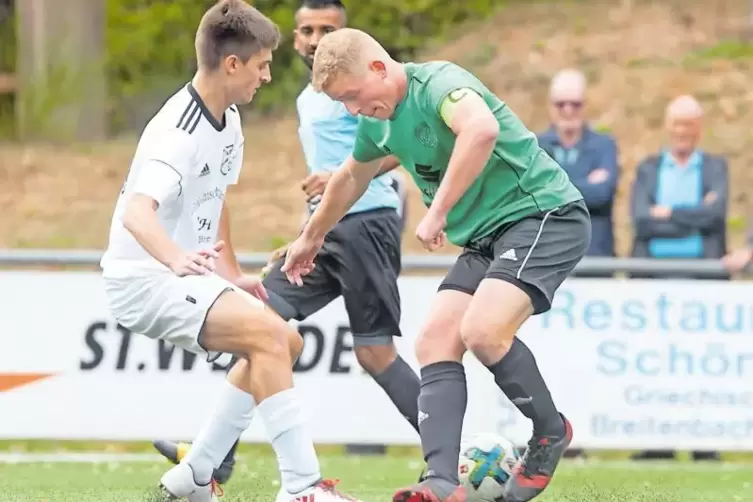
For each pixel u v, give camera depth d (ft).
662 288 84.17
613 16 167.94
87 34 160.04
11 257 84.53
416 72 51.55
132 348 84.48
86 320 84.53
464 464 56.75
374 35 166.40
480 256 54.39
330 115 66.54
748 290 83.97
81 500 65.21
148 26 173.27
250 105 167.53
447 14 170.40
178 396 84.43
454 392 52.80
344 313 84.12
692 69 155.84
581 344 84.48
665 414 84.38
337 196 57.21
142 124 173.17
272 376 51.44
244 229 136.77
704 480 75.61
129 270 52.54
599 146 94.02
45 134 158.92
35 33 159.12
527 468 54.75
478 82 52.29
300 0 167.84
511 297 51.37
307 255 59.31
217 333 51.88
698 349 84.23
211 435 54.70
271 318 52.11
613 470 80.33
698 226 91.61
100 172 149.79
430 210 49.11
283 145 154.10
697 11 168.35
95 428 84.53
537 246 52.01
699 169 92.43
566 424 54.90
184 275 48.47
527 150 52.70
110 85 172.04
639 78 153.89
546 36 164.76
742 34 163.22
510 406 84.17
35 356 84.58
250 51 51.78
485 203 53.11
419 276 84.02
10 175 148.36
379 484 73.10
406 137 52.24
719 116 148.25
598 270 84.84
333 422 84.43
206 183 52.65
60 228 139.33
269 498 63.72
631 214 93.66
